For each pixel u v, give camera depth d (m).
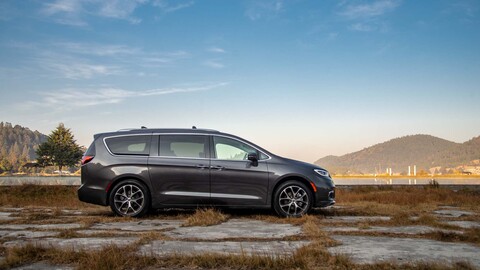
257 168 8.08
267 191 8.05
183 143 8.27
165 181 8.04
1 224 6.95
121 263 3.90
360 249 4.77
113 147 8.23
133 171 8.05
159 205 8.04
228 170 8.06
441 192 14.51
